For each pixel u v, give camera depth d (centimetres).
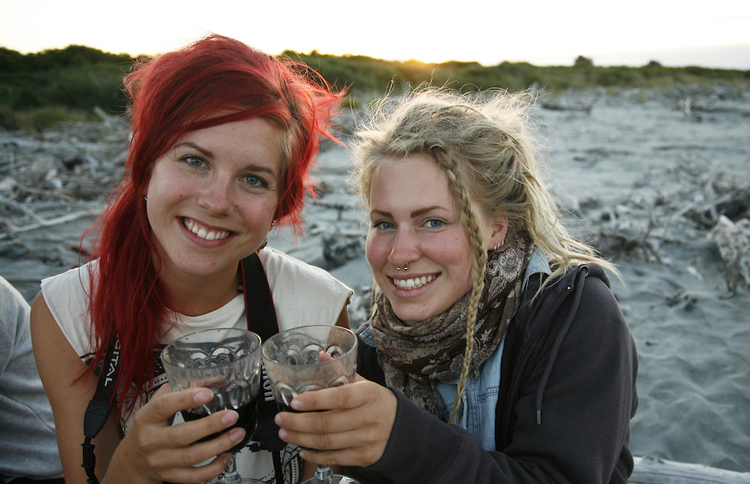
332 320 73
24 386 80
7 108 621
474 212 68
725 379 166
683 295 222
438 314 69
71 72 883
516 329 71
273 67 62
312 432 50
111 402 63
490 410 70
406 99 85
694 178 415
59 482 83
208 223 57
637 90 1392
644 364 178
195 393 47
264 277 71
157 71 59
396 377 75
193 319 68
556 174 463
